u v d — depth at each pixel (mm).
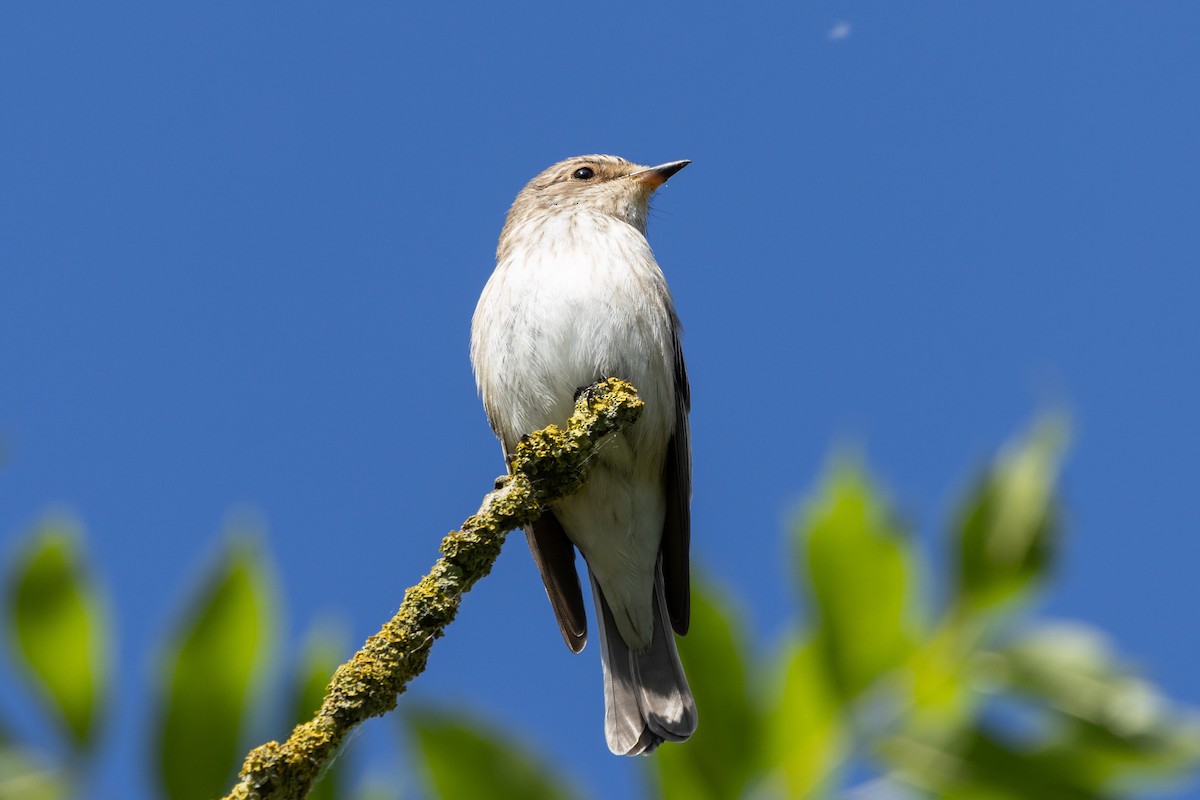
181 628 4461
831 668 4598
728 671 4637
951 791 4418
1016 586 4621
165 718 4418
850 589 4668
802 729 4566
